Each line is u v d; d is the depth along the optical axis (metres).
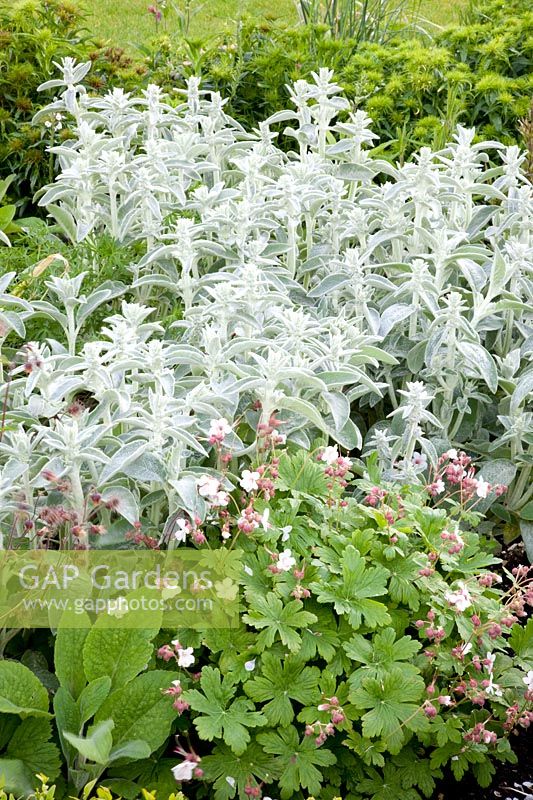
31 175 5.69
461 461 3.14
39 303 3.37
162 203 4.16
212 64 6.66
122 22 9.43
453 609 2.71
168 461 2.84
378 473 3.17
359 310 3.82
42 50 5.73
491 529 3.65
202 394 3.01
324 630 2.71
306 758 2.54
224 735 2.45
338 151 4.44
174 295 4.12
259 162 4.08
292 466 2.98
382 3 7.75
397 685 2.58
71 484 2.71
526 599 2.87
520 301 3.67
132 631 2.57
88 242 3.97
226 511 2.94
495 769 2.81
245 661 2.63
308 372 3.11
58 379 2.89
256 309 3.41
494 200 5.29
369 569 2.73
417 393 3.26
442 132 5.66
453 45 7.10
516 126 6.31
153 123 4.43
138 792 2.51
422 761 2.69
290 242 3.98
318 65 6.59
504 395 3.98
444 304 4.14
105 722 2.41
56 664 2.55
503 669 2.85
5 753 2.49
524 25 6.94
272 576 2.71
